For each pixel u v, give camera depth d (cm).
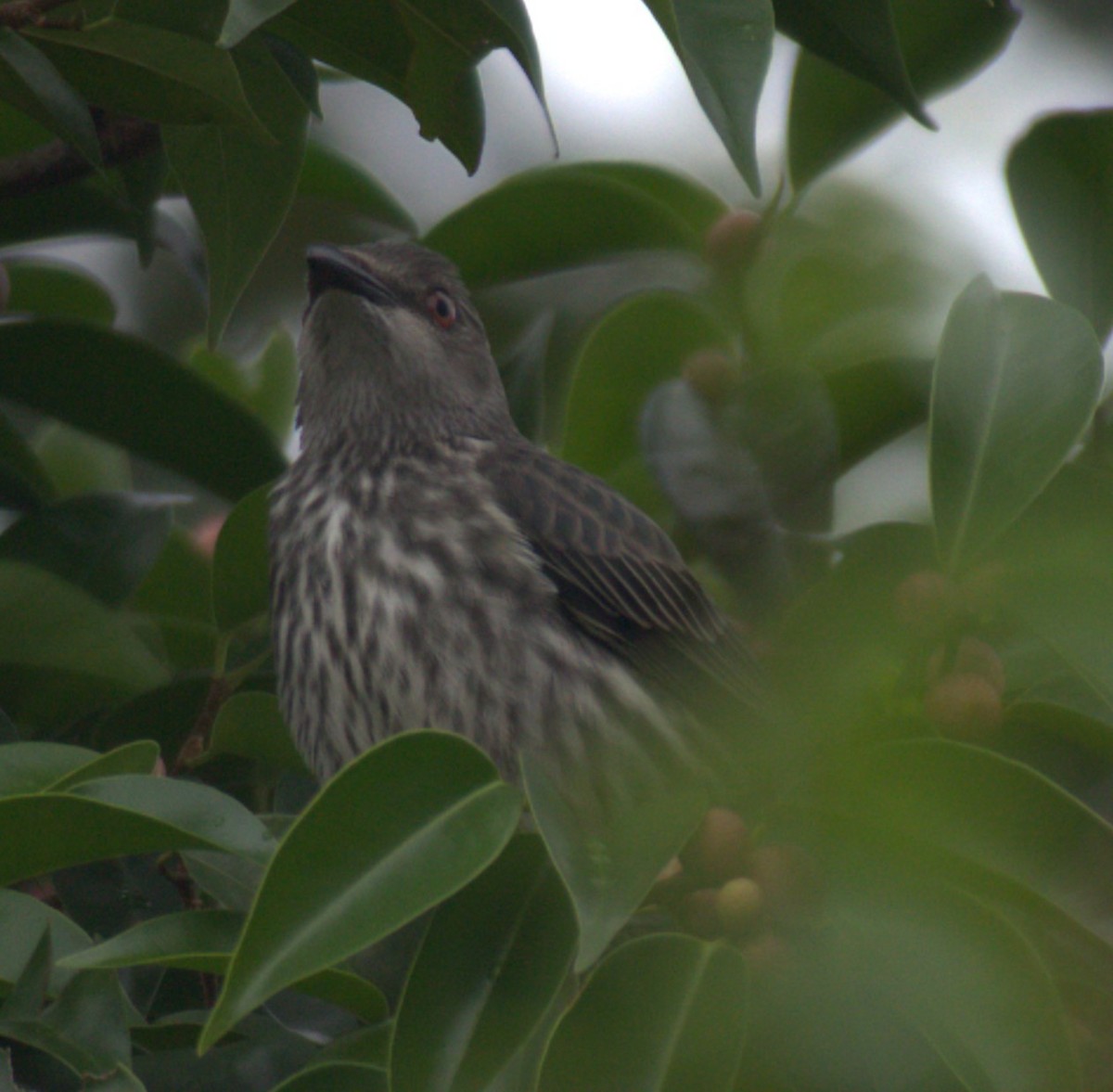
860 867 583
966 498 625
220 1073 619
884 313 838
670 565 896
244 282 702
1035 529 662
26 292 974
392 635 838
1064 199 770
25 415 1023
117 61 618
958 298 650
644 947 529
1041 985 534
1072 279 767
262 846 554
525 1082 561
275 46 705
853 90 808
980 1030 529
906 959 548
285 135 698
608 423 891
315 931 482
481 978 517
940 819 582
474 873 498
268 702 777
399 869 498
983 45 801
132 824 550
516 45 605
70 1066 538
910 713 654
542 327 959
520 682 840
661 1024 515
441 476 896
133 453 878
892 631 664
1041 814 571
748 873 625
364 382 940
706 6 527
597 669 852
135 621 894
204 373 1098
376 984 661
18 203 847
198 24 637
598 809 834
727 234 828
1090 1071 591
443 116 682
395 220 932
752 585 815
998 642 744
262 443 873
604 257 871
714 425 820
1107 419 745
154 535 841
